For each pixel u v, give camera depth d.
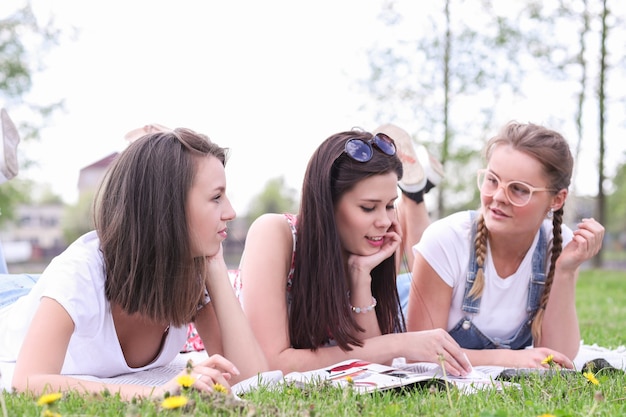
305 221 2.84
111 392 2.09
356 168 2.75
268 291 2.79
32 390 2.09
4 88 13.20
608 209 33.28
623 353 3.69
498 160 3.06
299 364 2.74
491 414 1.75
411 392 2.22
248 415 1.70
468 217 3.33
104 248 2.39
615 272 13.74
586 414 1.91
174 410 1.76
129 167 2.37
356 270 2.91
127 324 2.60
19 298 3.16
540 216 3.09
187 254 2.37
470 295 3.27
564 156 3.06
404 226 4.41
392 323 3.11
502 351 3.08
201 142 2.44
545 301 3.29
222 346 2.70
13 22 13.22
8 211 17.55
